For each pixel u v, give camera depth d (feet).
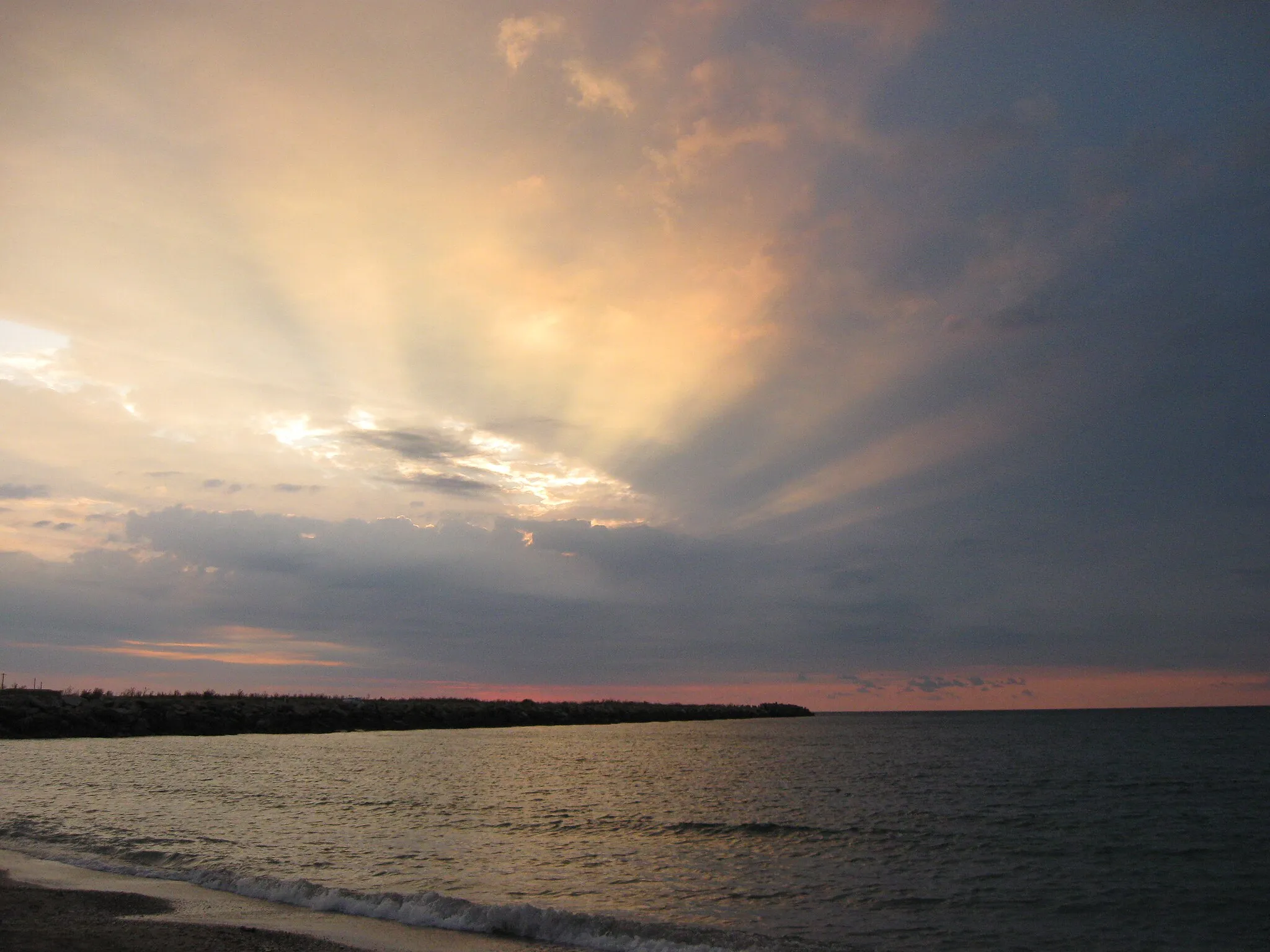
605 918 58.80
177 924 54.60
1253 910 69.10
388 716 444.96
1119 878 81.05
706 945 55.16
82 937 50.78
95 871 73.87
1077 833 108.78
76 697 334.03
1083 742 343.05
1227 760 239.09
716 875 80.79
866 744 348.38
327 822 111.14
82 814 110.32
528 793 156.35
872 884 77.77
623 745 338.13
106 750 243.40
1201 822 118.42
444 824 112.27
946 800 148.66
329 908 60.59
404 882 73.97
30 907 58.13
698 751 299.99
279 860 83.15
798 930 61.26
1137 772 202.18
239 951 48.37
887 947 57.47
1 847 85.76
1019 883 78.64
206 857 83.30
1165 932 62.54
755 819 122.21
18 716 293.02
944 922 64.54
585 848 95.40
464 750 290.35
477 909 58.18
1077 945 58.85
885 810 133.28
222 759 220.43
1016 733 435.94
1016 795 156.25
